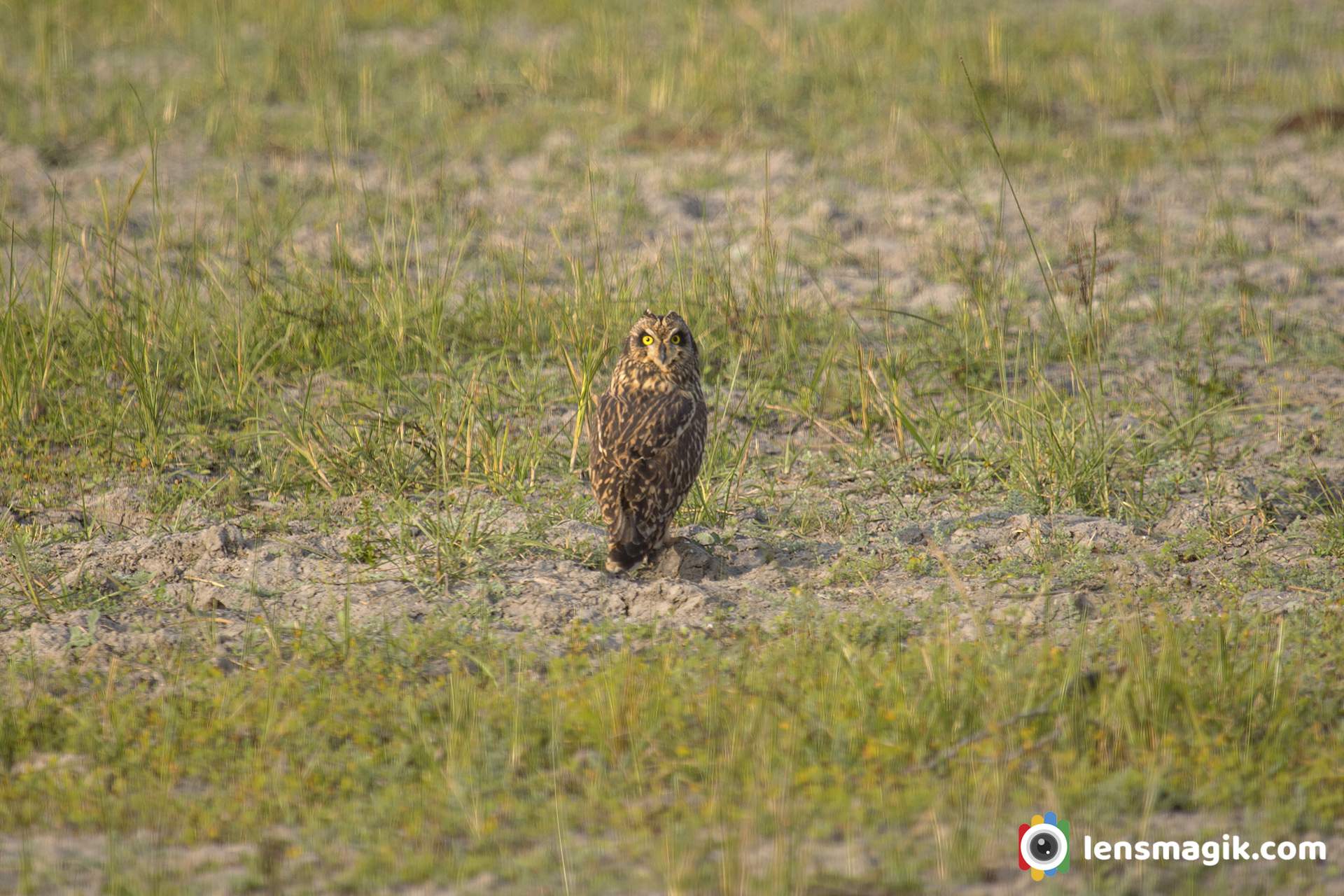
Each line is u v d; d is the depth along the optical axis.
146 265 19.23
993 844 7.42
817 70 30.52
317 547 12.20
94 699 9.19
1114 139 27.19
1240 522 12.56
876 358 17.23
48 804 7.89
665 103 28.42
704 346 17.31
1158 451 14.45
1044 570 11.51
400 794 7.91
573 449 13.69
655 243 21.84
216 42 31.64
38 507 13.23
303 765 8.35
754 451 14.83
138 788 8.10
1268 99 30.03
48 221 22.25
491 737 8.45
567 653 10.09
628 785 8.04
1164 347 18.36
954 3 36.62
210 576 11.60
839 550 12.18
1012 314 19.22
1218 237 22.28
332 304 17.73
